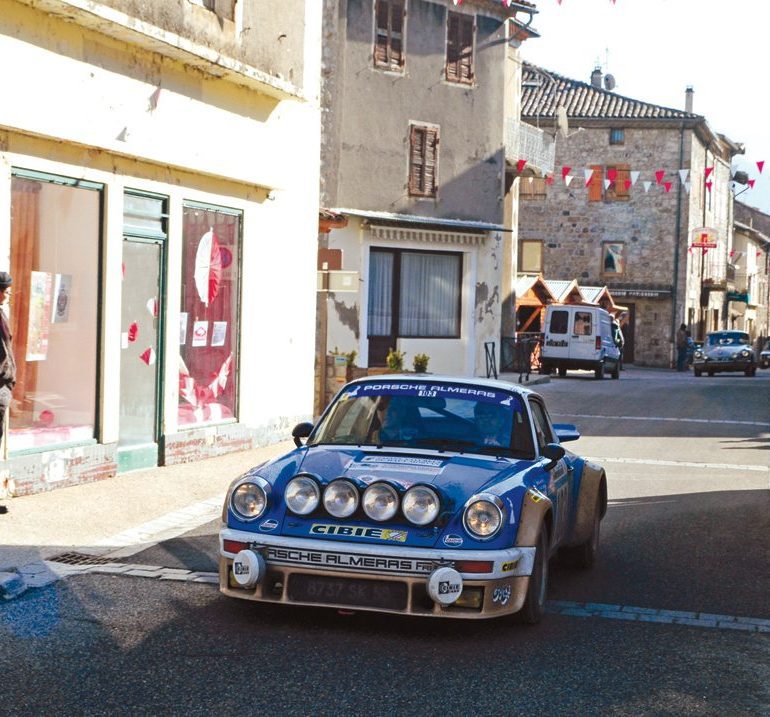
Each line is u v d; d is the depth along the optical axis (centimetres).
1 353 959
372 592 628
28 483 1055
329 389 1914
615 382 3619
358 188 2862
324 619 679
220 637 636
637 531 1028
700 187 5634
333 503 647
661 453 1669
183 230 1352
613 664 604
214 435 1405
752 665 611
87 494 1089
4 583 722
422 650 620
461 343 3112
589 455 1623
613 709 530
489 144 3164
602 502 897
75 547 870
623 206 5362
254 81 1422
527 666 596
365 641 634
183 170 1330
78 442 1146
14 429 1066
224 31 1357
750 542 977
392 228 2886
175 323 1322
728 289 6494
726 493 1275
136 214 1254
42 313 1101
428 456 711
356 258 2839
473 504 636
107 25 1122
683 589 795
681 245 5316
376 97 2880
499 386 790
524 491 669
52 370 1116
